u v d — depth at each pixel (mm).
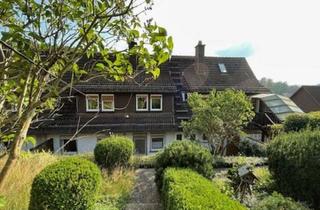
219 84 19516
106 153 9297
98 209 5703
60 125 14570
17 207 4859
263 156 12375
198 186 4773
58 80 1846
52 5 1818
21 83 2008
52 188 4488
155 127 15469
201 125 11742
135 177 8727
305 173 5352
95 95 15273
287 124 12375
